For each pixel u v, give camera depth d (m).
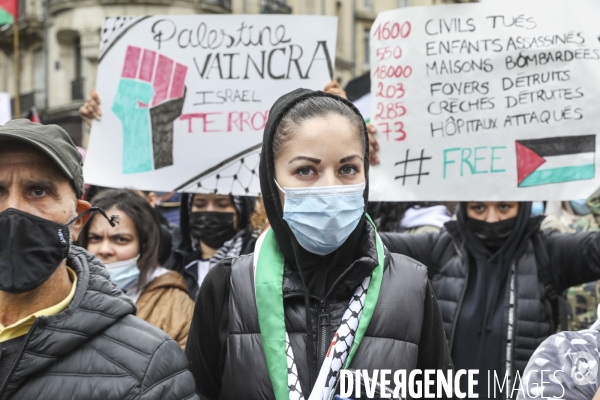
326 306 2.03
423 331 2.10
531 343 3.00
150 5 23.70
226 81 3.65
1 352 1.74
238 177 3.61
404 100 3.46
